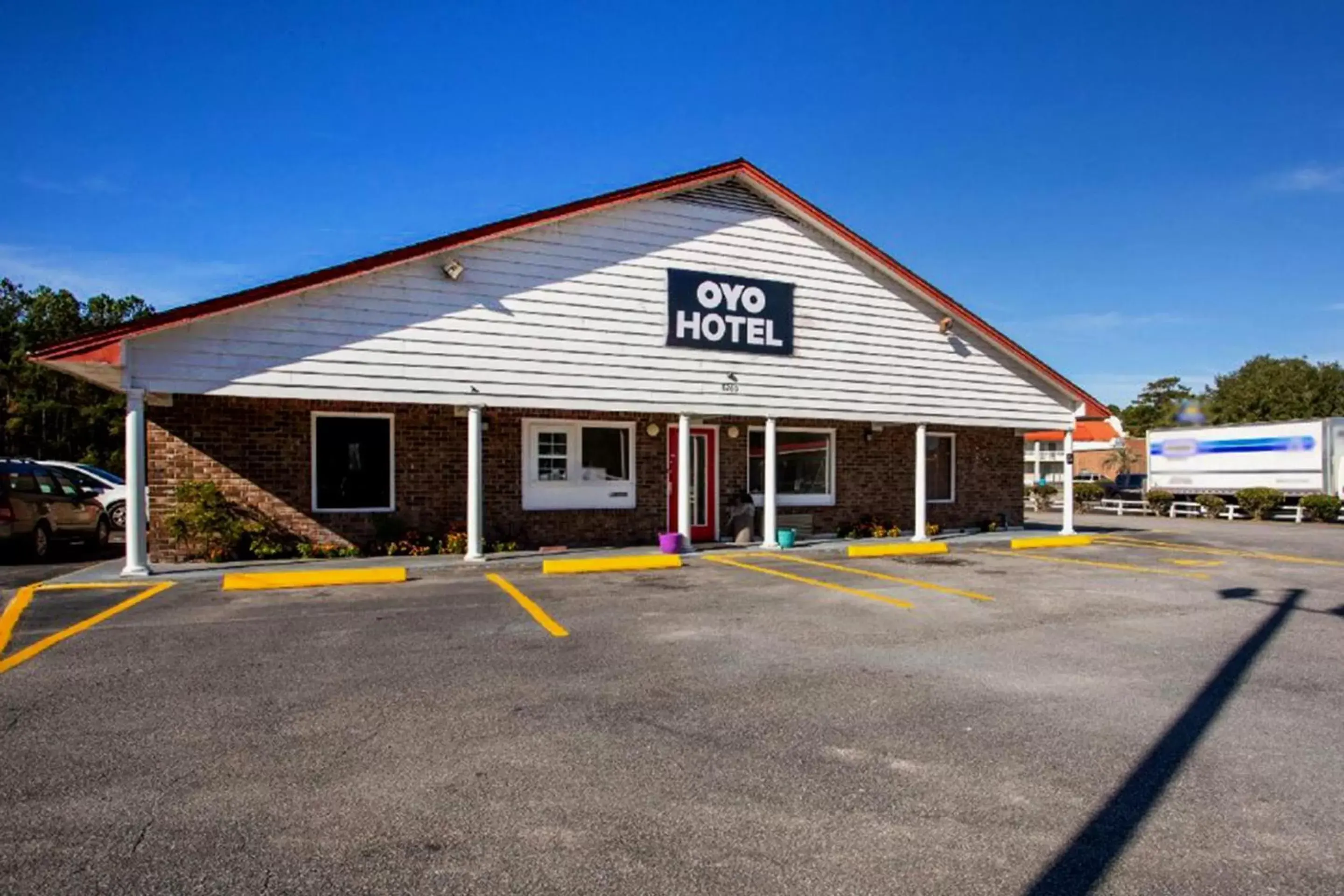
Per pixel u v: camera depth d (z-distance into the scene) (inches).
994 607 358.9
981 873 132.2
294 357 451.2
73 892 123.8
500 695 222.4
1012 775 171.6
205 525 476.4
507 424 569.3
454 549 531.2
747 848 139.6
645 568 486.9
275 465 512.7
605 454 600.4
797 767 174.9
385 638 289.7
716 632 301.9
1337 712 213.9
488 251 498.9
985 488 762.2
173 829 144.3
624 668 250.7
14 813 150.1
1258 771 174.6
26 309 1946.4
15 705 211.5
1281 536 788.6
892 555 570.6
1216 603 374.9
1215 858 137.6
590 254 526.9
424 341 481.1
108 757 176.6
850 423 696.4
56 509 543.8
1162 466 1242.6
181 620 321.1
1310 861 137.0
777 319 585.0
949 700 221.6
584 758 178.5
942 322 649.0
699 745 186.7
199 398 498.3
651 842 141.5
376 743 186.5
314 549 510.0
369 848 138.6
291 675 240.4
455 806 154.8
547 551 548.1
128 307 2084.2
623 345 534.0
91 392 1781.5
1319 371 2172.7
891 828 147.3
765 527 585.6
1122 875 132.0
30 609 344.2
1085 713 211.8
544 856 136.3
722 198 569.9
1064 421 712.4
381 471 540.1
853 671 250.1
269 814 150.6
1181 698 225.1
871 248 612.4
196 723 198.7
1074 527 891.4
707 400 560.4
